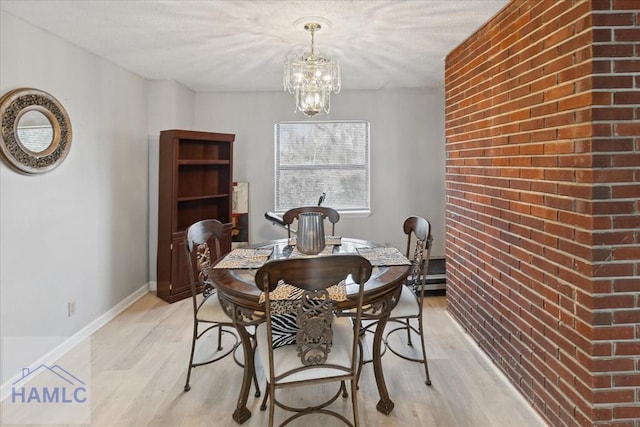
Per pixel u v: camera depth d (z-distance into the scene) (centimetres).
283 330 204
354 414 181
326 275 164
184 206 423
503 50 235
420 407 212
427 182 475
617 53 159
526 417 204
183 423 201
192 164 408
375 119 471
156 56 325
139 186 394
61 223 280
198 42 290
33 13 234
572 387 177
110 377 245
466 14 242
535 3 200
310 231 229
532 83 204
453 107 316
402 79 420
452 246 326
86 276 310
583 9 164
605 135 160
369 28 265
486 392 226
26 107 240
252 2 225
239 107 471
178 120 423
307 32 272
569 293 177
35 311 255
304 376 176
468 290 294
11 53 234
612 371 164
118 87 354
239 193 468
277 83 426
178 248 386
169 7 230
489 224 256
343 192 484
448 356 268
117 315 349
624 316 163
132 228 381
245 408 203
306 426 198
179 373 249
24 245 247
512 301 229
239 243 471
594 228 162
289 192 482
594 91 160
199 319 233
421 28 266
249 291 184
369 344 286
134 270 386
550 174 190
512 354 229
